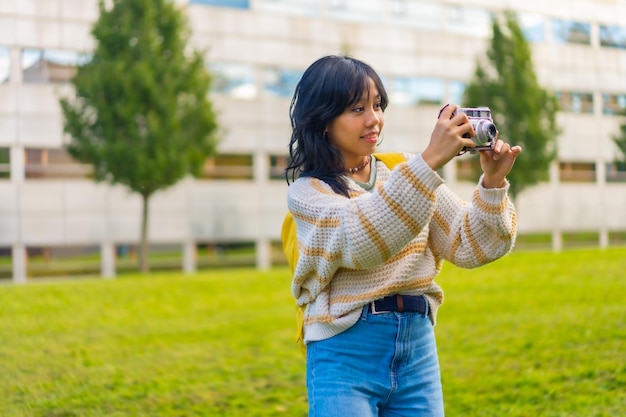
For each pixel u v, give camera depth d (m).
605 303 8.04
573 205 28.97
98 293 12.48
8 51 21.84
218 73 24.34
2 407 5.31
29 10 22.00
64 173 22.30
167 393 5.71
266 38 24.89
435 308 2.29
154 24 19.88
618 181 29.80
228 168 24.33
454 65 27.56
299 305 2.32
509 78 24.55
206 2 24.25
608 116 29.58
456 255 2.29
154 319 10.02
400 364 2.20
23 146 21.91
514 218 2.25
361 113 2.24
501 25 25.27
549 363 5.58
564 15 28.94
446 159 1.98
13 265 21.88
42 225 22.09
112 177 20.12
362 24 26.28
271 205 24.72
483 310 8.70
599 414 4.22
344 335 2.18
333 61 2.26
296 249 2.37
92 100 19.30
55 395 5.68
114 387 5.95
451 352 6.42
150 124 19.45
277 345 7.84
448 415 4.60
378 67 26.45
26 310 10.78
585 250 16.92
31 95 21.98
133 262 23.09
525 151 24.33
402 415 2.22
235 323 9.54
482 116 2.10
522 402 4.70
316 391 2.19
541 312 7.98
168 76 19.83
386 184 1.99
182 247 23.62
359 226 1.99
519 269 12.99
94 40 20.00
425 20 27.22
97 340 8.48
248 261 24.42
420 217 1.97
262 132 24.72
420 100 27.05
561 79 28.81
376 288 2.16
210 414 5.02
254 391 5.71
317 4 25.59
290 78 25.16
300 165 2.35
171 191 23.53
